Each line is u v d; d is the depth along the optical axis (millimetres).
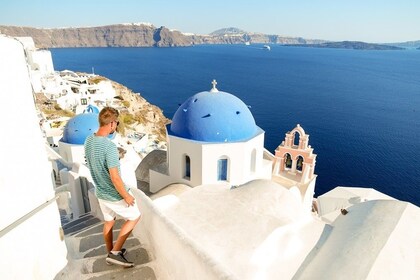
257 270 5520
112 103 69562
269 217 6930
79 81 74875
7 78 3416
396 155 56781
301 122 76312
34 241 4016
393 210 6461
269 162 18422
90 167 4750
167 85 132500
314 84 138250
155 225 4875
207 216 7254
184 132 14914
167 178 16219
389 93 120125
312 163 19734
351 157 55594
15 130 3586
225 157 14477
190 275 3805
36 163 3957
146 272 4828
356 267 4703
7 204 3555
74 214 11391
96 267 4926
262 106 92062
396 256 5035
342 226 6555
